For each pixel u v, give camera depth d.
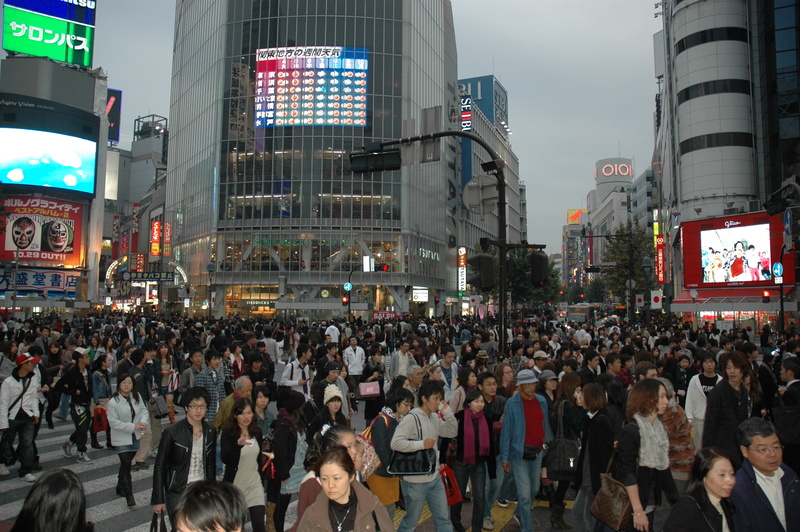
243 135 63.59
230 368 12.17
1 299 42.56
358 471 4.69
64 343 15.47
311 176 62.38
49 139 58.47
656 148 91.19
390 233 62.91
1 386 8.68
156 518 5.39
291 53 63.06
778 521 3.83
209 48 68.88
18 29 60.59
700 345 17.05
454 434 6.50
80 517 2.86
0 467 9.14
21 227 57.03
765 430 3.96
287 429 6.03
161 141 142.25
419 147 10.13
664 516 7.29
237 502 2.61
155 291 78.25
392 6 64.38
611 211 154.38
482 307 62.03
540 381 7.82
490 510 7.23
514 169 133.75
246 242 62.66
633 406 5.16
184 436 5.52
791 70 44.47
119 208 133.88
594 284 124.81
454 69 88.94
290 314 60.53
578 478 5.89
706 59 48.97
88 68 65.12
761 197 47.41
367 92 62.97
